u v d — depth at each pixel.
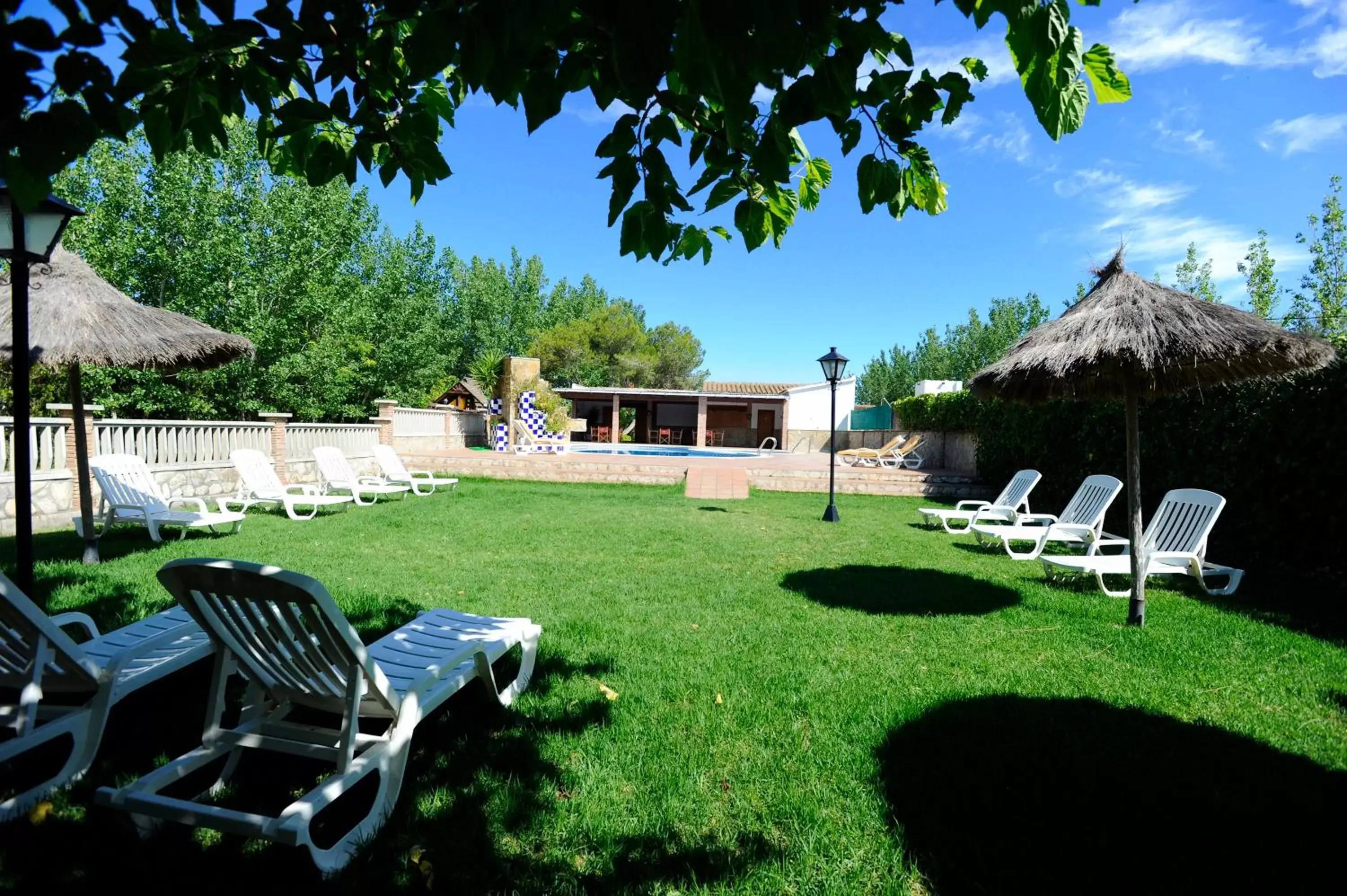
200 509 9.35
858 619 4.76
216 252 20.12
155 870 1.99
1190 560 5.70
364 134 2.18
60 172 1.44
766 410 33.19
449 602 4.96
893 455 18.56
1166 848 2.19
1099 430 9.70
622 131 1.93
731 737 2.92
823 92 1.66
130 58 1.54
